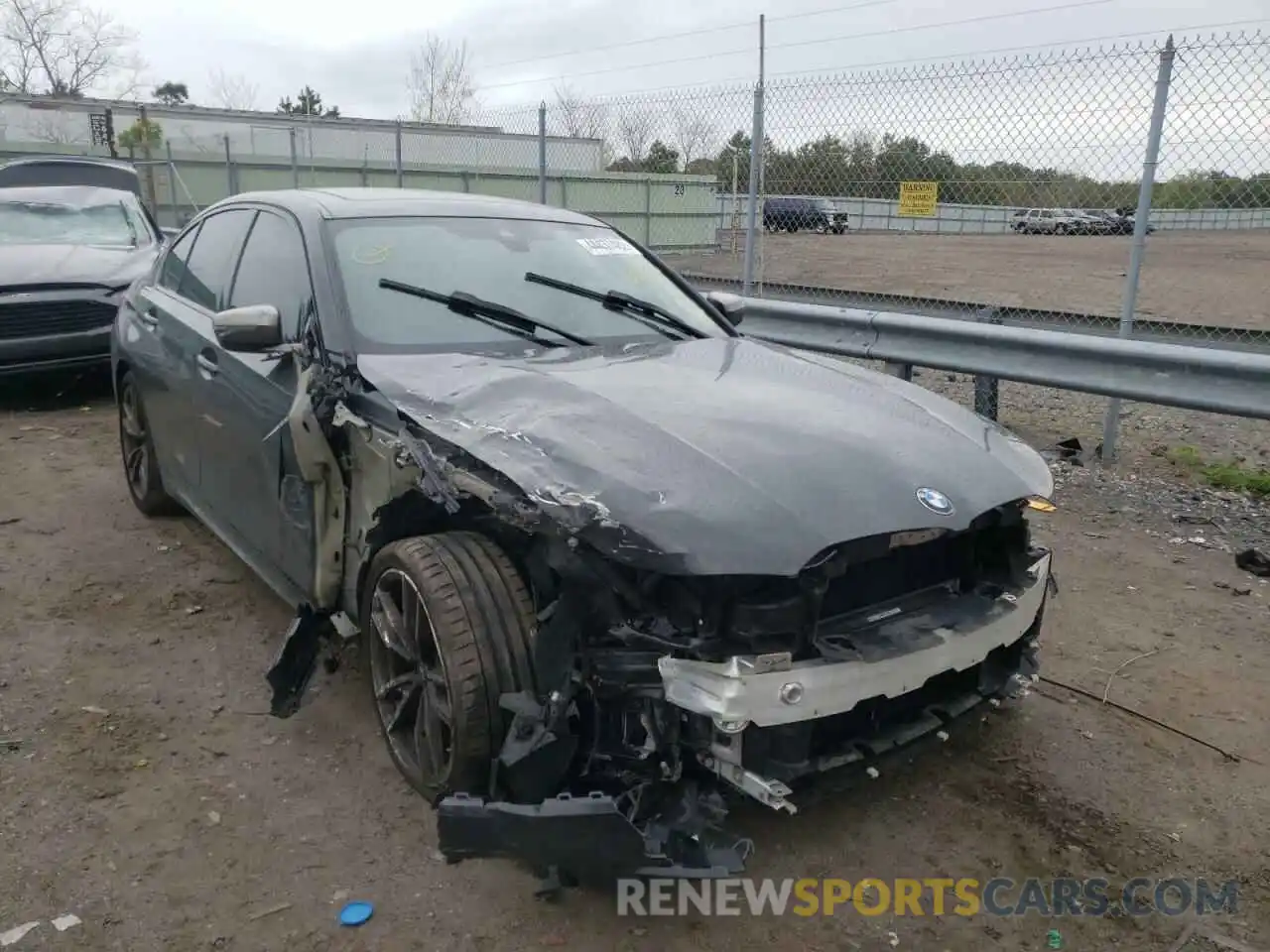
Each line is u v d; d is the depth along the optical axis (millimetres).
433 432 2926
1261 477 6305
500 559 2910
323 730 3523
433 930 2617
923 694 2934
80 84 46375
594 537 2447
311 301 3691
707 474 2631
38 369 7797
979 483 2938
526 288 4000
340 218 3980
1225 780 3338
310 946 2557
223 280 4520
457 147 20125
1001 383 9172
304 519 3537
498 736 2746
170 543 5191
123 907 2668
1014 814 3148
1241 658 4168
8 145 26484
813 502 2596
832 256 13430
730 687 2430
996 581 3109
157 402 4930
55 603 4473
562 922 2658
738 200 11625
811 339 7641
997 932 2672
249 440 3875
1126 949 2625
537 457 2693
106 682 3814
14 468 6480
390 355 3449
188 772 3268
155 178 21438
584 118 14188
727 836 2580
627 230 17406
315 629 3516
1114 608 4633
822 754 2713
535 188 17984
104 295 7898
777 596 2520
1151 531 5621
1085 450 7090
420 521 3178
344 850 2914
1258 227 7145
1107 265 15539
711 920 2682
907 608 2898
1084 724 3664
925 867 2912
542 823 2430
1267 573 5004
